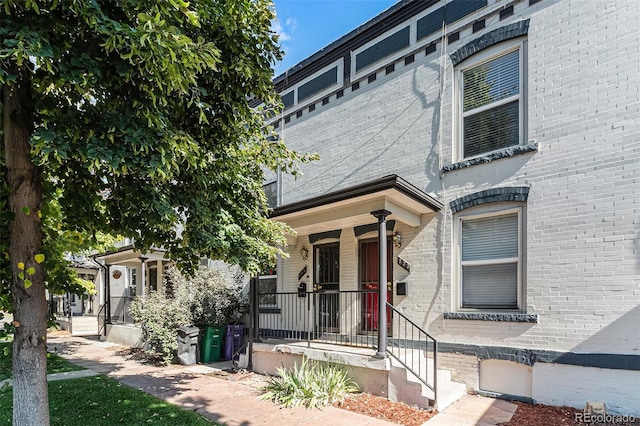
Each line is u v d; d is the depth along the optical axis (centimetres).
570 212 585
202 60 318
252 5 408
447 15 746
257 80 426
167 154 319
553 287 588
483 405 577
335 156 916
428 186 743
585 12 597
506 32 666
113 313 1445
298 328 901
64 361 955
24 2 265
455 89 732
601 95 575
